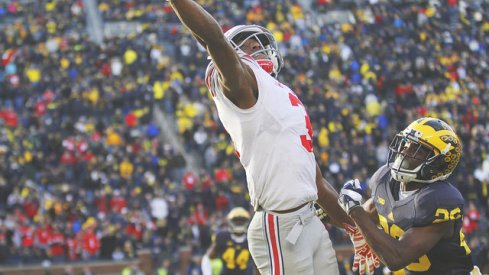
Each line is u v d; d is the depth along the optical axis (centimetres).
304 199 468
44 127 2253
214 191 2039
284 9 3061
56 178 2052
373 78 2716
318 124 2406
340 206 526
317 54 2814
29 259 1830
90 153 2142
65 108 2356
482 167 2253
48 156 2148
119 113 2359
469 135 2509
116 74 2545
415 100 2675
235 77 445
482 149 2392
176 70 2566
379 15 3080
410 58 2850
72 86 2428
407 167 516
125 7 3053
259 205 477
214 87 463
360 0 3222
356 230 530
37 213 1931
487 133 2533
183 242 1930
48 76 2472
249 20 2969
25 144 2161
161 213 1941
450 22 3142
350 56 2817
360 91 2630
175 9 428
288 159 463
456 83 2808
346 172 2192
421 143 512
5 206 1934
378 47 2908
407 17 3080
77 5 2989
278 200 466
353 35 2972
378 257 500
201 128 2356
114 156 2130
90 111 2378
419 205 511
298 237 471
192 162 2295
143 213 1938
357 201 498
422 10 3119
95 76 2512
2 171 1998
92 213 1962
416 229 509
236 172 2134
